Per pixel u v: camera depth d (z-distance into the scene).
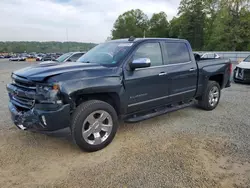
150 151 3.20
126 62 3.53
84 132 3.09
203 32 57.34
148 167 2.77
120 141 3.57
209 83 5.24
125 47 3.77
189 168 2.74
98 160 2.97
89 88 3.02
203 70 4.92
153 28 81.62
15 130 4.02
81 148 3.13
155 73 3.89
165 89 4.13
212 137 3.69
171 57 4.30
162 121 4.55
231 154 3.10
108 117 3.34
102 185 2.43
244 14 36.47
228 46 38.59
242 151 3.19
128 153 3.15
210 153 3.12
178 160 2.93
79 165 2.85
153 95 3.94
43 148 3.33
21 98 3.14
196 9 56.38
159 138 3.67
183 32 59.06
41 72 2.98
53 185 2.44
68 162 2.93
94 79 3.10
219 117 4.79
